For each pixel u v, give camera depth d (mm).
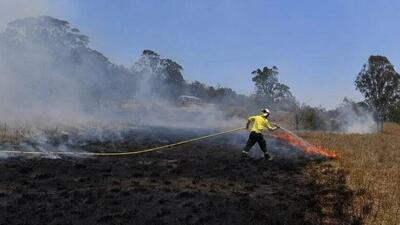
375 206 10484
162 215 9281
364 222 9445
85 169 12992
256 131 16312
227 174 13547
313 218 9594
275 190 11922
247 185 12289
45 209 9242
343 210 10156
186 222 8969
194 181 12188
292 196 11320
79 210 9273
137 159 15312
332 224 9289
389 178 13570
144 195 10609
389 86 44469
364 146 22984
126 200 10133
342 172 14578
